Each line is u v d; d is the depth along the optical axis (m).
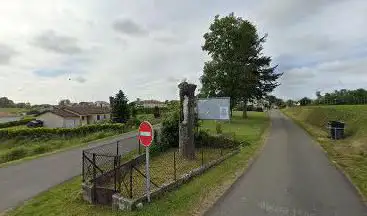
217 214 9.55
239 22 49.59
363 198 10.98
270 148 22.52
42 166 17.91
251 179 13.69
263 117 59.28
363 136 24.28
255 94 52.78
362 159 17.58
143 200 10.50
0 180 14.70
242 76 47.25
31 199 11.86
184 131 18.61
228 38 48.97
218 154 19.88
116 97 48.56
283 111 96.31
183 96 18.88
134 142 24.78
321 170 15.34
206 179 13.63
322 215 9.46
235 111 84.62
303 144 24.39
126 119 48.03
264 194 11.52
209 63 49.19
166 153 20.27
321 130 34.75
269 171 15.23
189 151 18.52
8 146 37.50
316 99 90.44
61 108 69.50
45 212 10.32
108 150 20.47
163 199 10.93
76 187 13.16
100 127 40.16
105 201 10.85
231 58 48.69
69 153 22.52
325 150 21.36
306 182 13.15
